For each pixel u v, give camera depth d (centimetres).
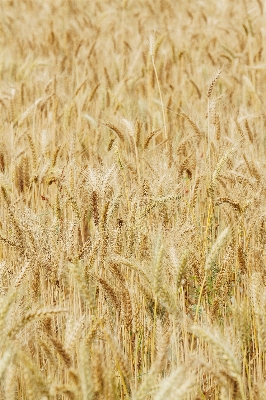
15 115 338
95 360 219
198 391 237
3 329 228
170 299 239
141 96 404
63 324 255
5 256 277
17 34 662
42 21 724
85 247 255
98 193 260
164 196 270
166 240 258
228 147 301
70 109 339
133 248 260
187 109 369
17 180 307
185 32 587
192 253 258
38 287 255
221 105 364
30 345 250
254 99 370
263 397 226
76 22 648
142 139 317
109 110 384
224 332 250
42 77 443
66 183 275
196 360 226
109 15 705
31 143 298
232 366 222
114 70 459
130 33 629
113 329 253
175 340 240
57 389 220
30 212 267
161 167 283
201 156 303
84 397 218
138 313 257
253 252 263
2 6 845
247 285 260
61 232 264
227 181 292
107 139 340
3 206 288
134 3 818
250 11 628
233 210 275
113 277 264
